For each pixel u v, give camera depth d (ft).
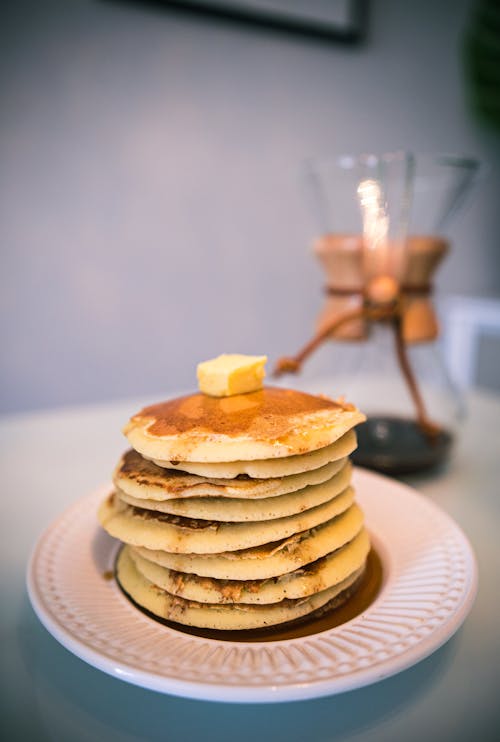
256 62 3.06
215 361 1.07
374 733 0.75
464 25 3.61
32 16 2.52
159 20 2.78
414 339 1.41
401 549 1.04
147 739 0.74
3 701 0.79
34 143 2.66
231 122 3.09
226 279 3.32
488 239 4.22
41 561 0.97
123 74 2.77
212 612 0.89
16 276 2.78
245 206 3.26
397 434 1.41
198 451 0.87
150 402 2.18
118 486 0.95
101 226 2.91
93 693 0.81
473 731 0.75
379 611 0.88
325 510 0.93
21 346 2.87
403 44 3.45
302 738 0.74
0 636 0.91
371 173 1.33
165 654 0.79
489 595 0.98
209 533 0.89
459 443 1.65
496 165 4.07
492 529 1.18
